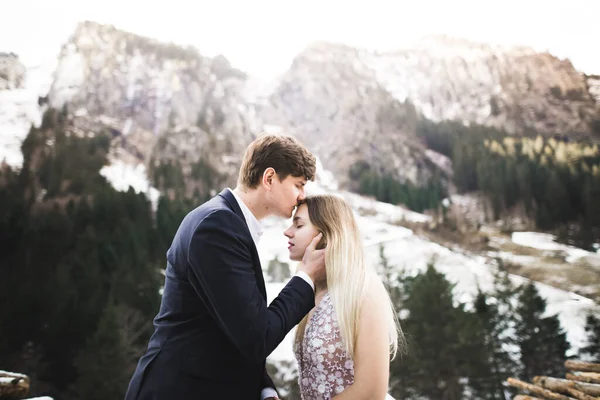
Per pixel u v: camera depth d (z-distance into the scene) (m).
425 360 14.91
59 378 17.14
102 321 16.78
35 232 22.70
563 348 15.73
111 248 22.30
